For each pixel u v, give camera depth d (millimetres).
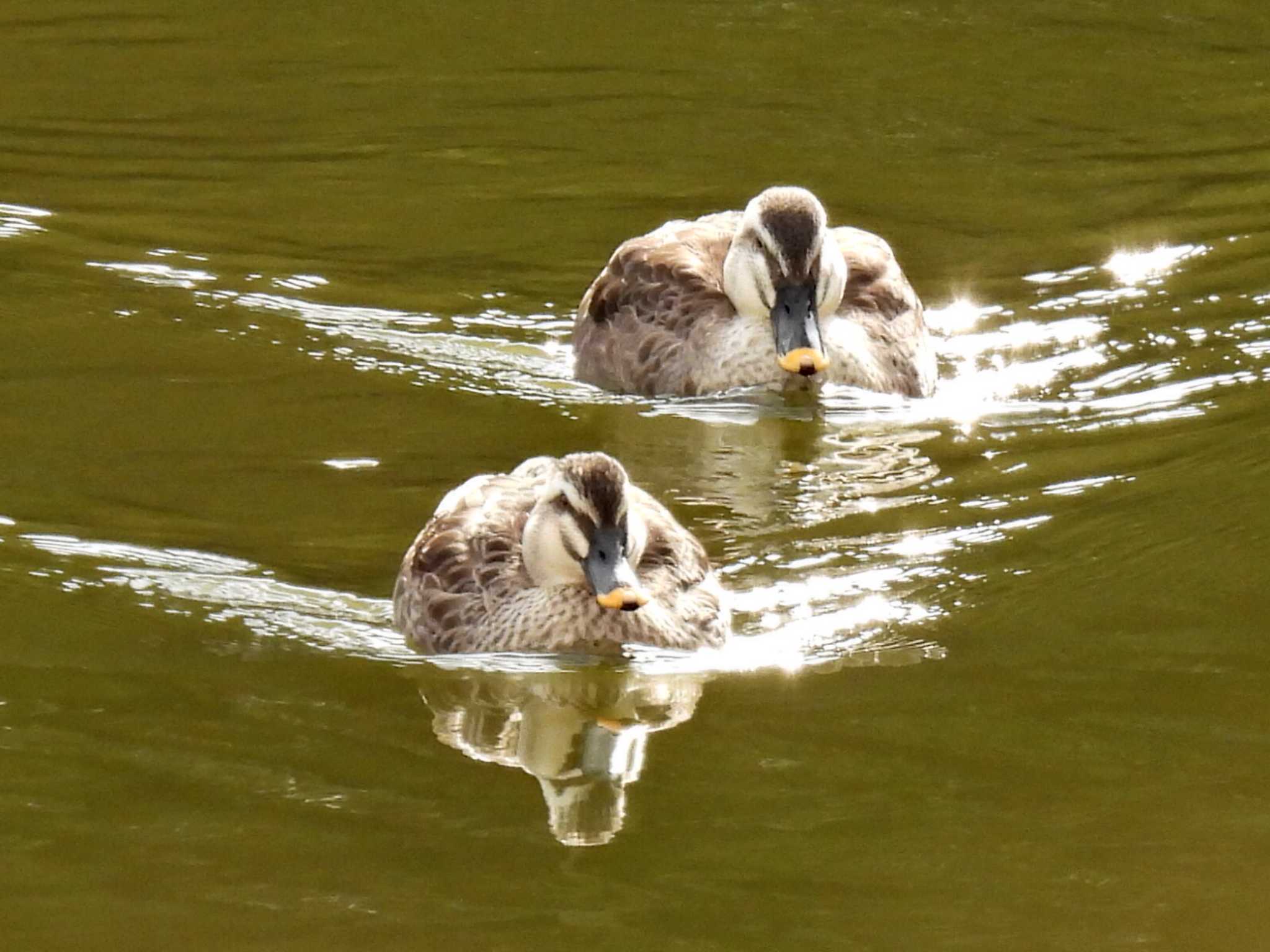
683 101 25250
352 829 11156
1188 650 13102
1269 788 11523
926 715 12406
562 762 11945
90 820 11164
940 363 18234
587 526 13281
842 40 27438
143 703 12398
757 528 14930
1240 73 26078
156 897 10477
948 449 16344
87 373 17188
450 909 10438
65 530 14484
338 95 25281
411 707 12586
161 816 11227
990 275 20031
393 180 22562
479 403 17109
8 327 18109
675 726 12391
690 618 13438
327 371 17516
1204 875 10711
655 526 14094
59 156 22906
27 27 27484
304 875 10711
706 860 10922
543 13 28469
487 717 12508
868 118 24719
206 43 27078
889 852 10930
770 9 28672
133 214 21188
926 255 20578
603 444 16438
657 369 17766
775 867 10844
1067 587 13961
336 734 12195
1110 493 15328
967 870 10805
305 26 27828
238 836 11055
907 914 10398
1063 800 11438
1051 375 17812
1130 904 10461
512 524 14031
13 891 10500
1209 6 28703
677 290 18125
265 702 12508
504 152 23562
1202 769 11727
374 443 16125
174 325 18328
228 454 15773
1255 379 17406
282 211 21516
